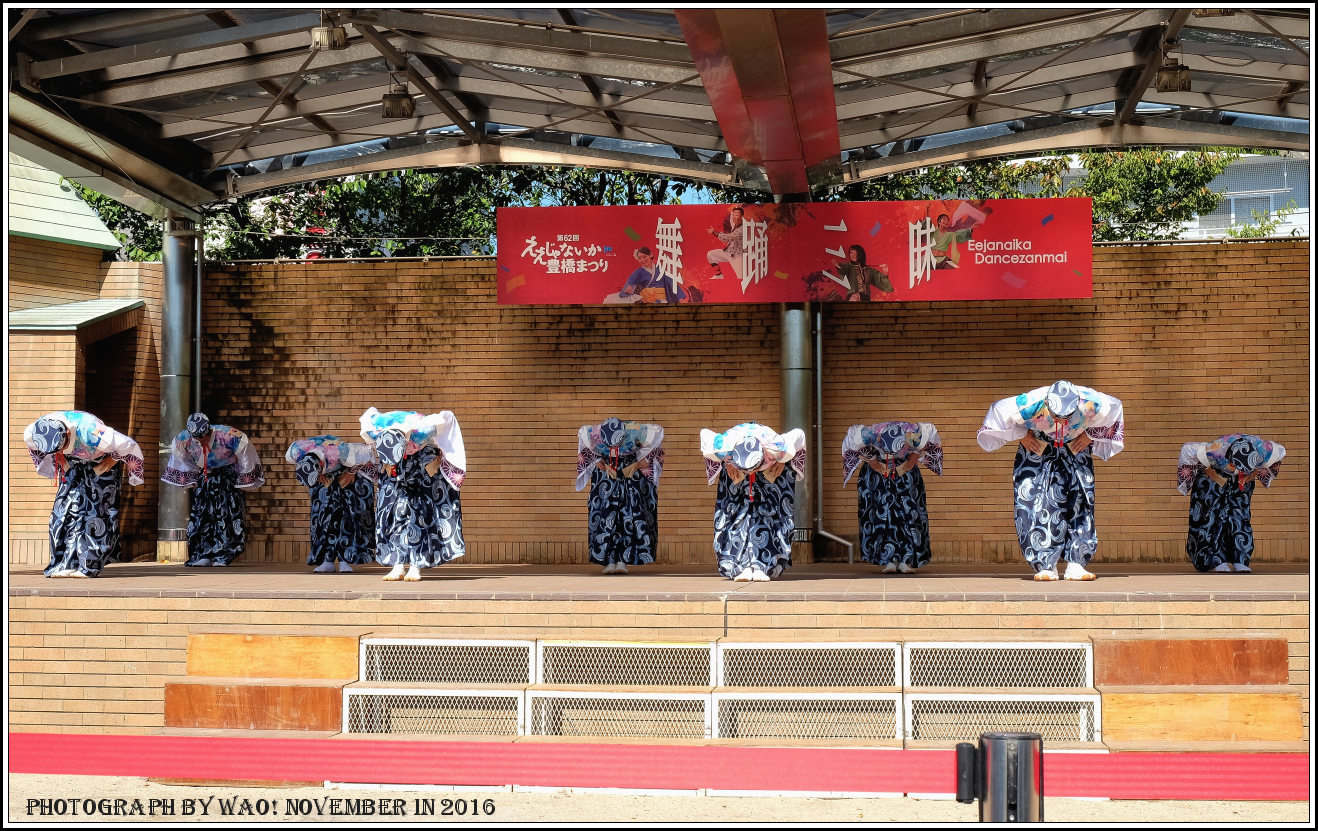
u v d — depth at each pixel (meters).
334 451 10.76
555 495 13.20
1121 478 12.71
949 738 6.73
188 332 13.10
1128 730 6.45
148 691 7.51
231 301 13.55
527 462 13.24
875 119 11.65
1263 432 12.57
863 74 9.68
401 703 7.08
